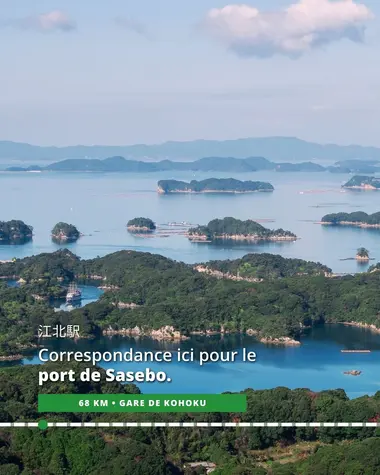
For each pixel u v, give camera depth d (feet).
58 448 602.85
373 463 579.89
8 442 618.44
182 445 645.10
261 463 634.43
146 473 576.61
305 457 635.66
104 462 590.96
